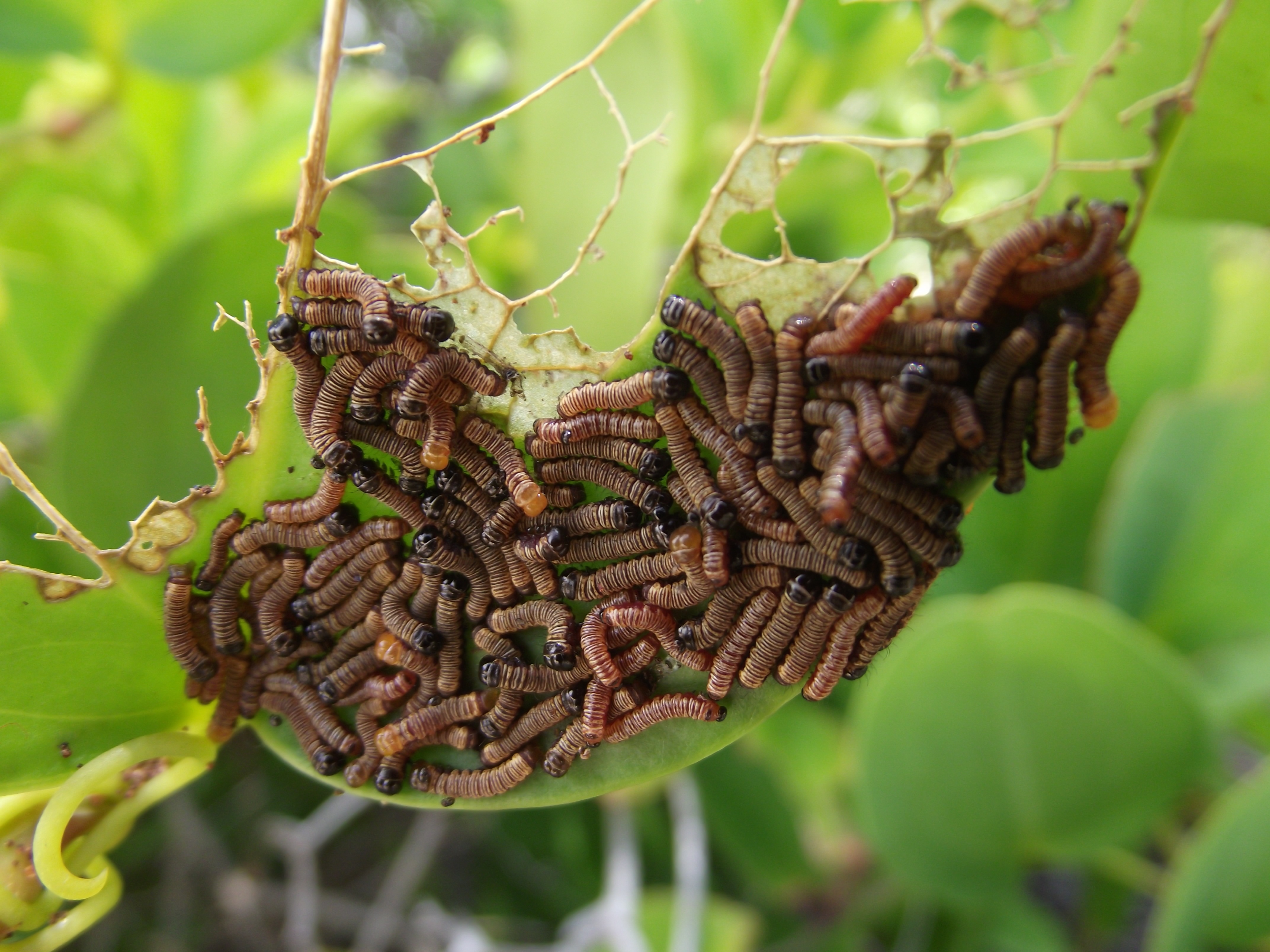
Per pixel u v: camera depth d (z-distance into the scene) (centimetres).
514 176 26
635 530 16
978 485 15
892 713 22
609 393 15
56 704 16
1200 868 21
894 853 23
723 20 25
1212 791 25
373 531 16
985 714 21
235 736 19
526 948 27
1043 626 21
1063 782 22
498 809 16
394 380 15
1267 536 22
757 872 29
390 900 30
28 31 22
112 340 20
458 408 16
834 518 14
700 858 26
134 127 26
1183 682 20
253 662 17
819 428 15
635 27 22
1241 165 17
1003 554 25
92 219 26
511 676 16
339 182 15
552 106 22
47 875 16
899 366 14
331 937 35
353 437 16
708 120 25
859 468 15
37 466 23
